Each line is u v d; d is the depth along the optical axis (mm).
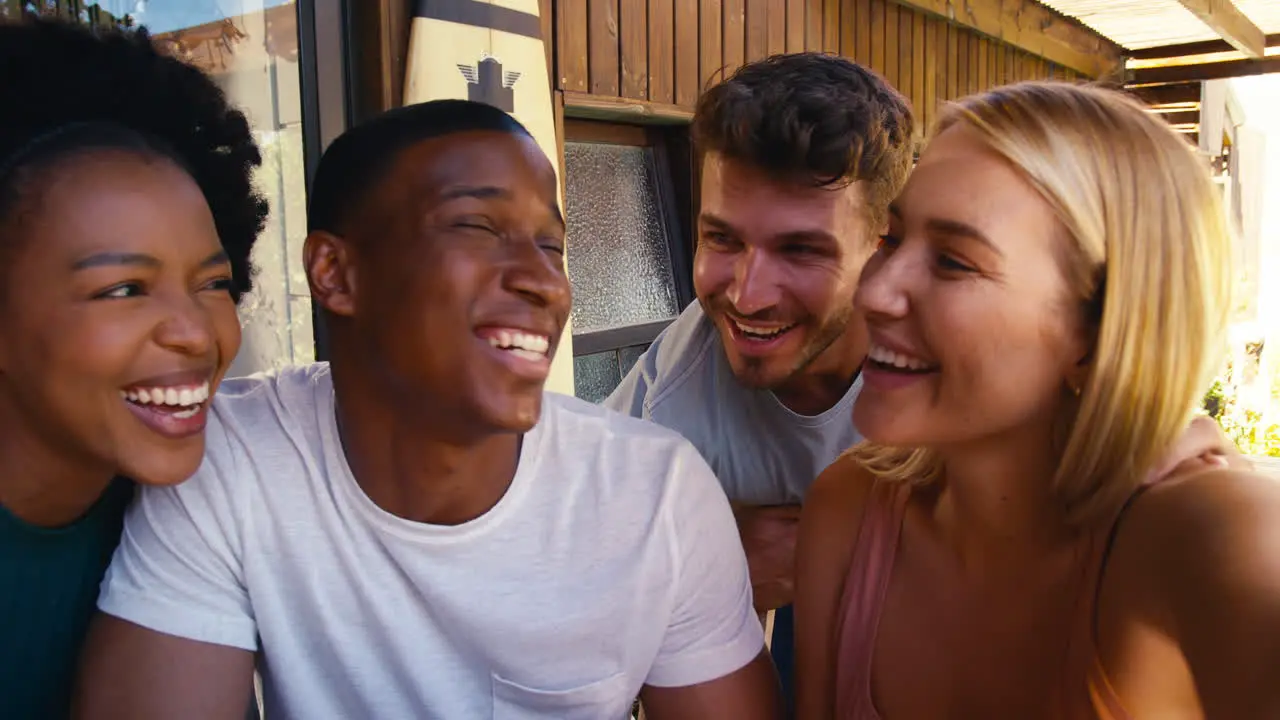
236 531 1096
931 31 4480
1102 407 969
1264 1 5148
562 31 2723
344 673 1129
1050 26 5383
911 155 1697
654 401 1938
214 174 1285
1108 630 984
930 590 1161
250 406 1160
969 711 1130
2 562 1052
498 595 1097
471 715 1133
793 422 1820
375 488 1089
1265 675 789
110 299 933
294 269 2195
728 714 1184
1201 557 873
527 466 1131
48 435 1008
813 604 1263
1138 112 962
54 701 1146
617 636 1132
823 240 1536
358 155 1055
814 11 3730
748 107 1513
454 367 1009
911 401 1026
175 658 1070
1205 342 957
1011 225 942
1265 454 6039
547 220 1065
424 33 2240
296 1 2150
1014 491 1070
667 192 3375
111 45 1148
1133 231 936
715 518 1189
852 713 1197
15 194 924
